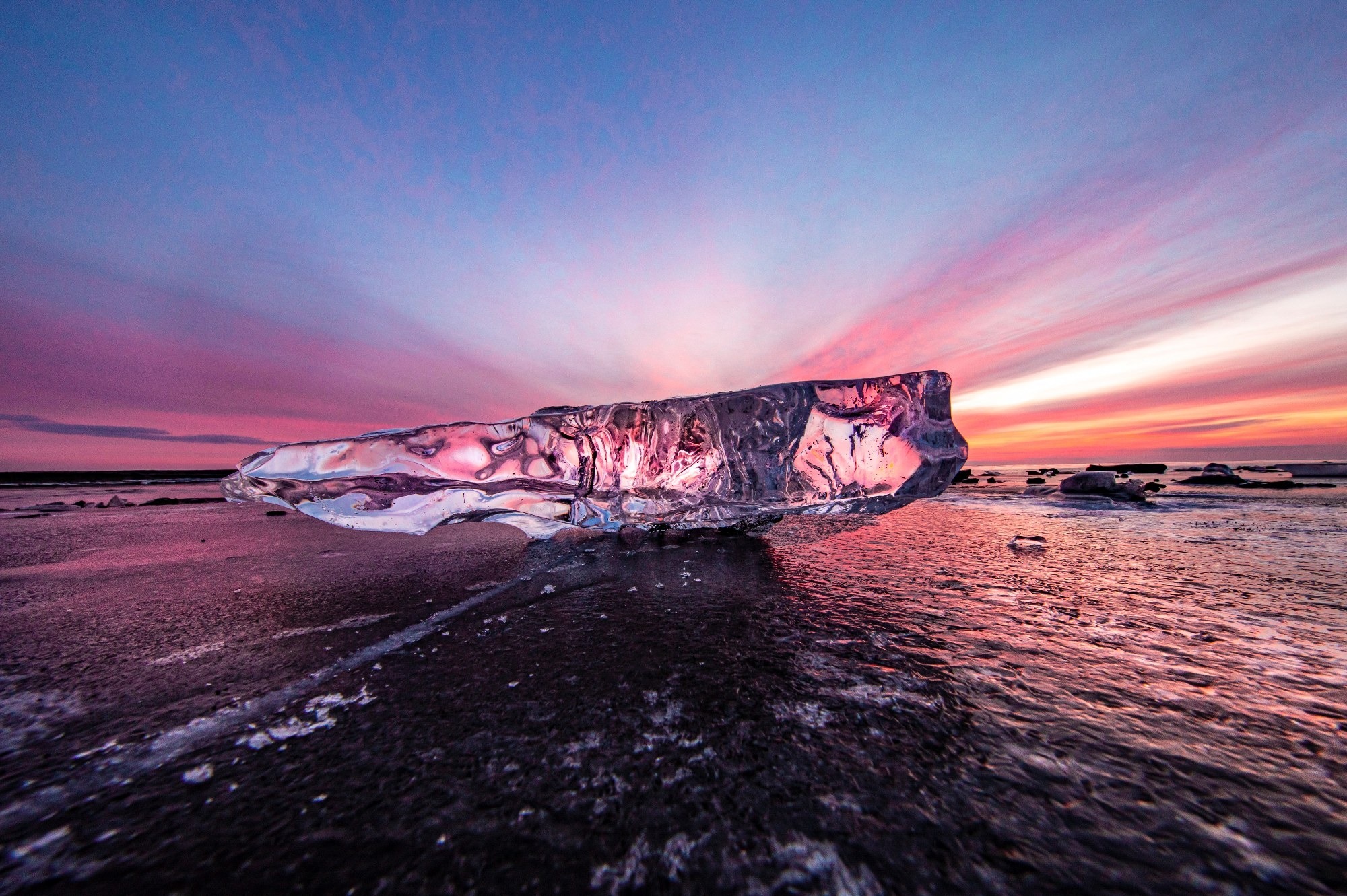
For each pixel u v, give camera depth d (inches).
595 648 56.9
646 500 108.4
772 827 29.0
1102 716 39.7
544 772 34.7
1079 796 30.7
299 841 29.1
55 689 48.5
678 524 111.0
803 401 102.7
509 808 31.2
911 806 30.2
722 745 37.1
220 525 188.4
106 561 114.8
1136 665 48.9
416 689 47.8
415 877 26.4
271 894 25.6
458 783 33.9
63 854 28.2
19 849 28.5
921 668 49.4
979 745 36.2
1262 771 32.4
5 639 62.4
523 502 107.2
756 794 31.8
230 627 66.3
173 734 40.7
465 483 104.7
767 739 37.7
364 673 51.6
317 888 25.8
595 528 115.5
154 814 31.5
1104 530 133.3
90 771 35.9
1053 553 104.2
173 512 245.4
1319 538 116.3
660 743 37.6
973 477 412.5
